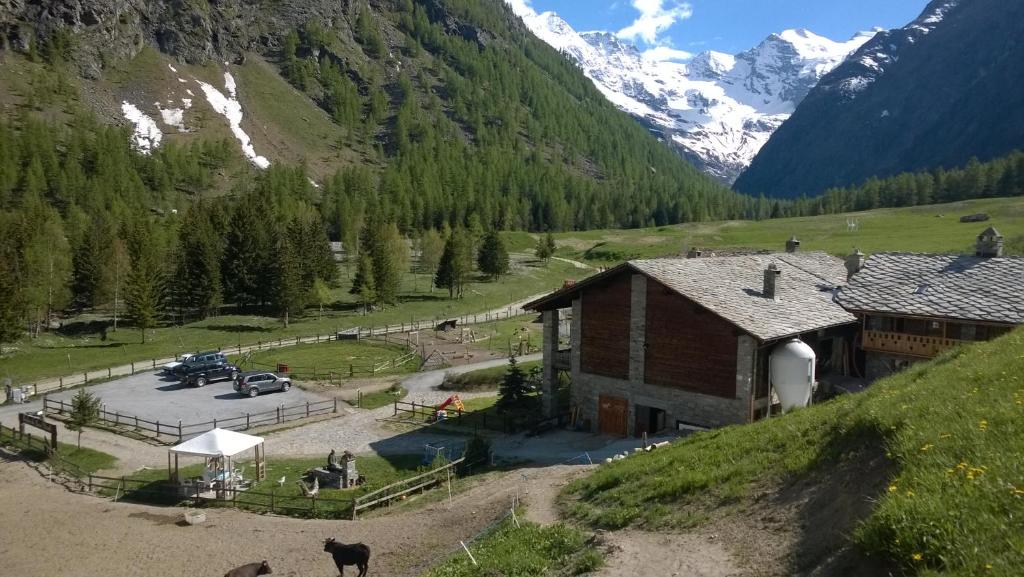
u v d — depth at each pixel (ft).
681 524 56.49
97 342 254.06
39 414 156.56
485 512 84.89
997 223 456.45
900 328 135.64
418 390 193.06
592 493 75.92
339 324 304.71
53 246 296.71
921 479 37.32
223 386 195.52
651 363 129.59
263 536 93.45
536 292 415.23
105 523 101.50
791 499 52.11
